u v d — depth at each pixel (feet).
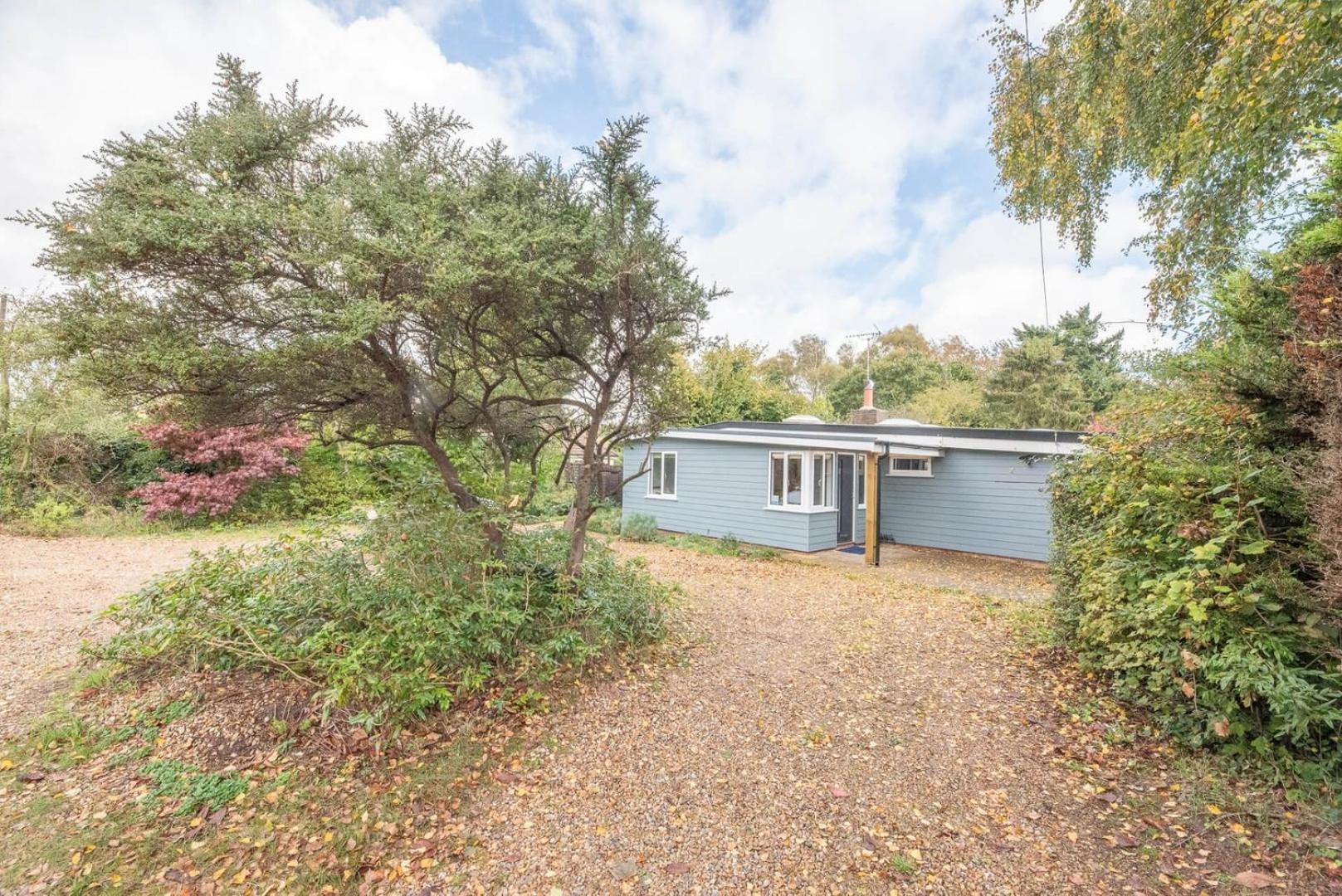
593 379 17.28
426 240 11.65
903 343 120.16
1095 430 19.11
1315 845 8.59
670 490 46.60
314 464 45.06
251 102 12.21
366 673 11.41
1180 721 11.76
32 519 36.88
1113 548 14.75
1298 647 10.70
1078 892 8.06
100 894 7.86
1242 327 14.08
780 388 96.02
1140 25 23.25
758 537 40.75
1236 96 15.33
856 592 26.99
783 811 9.96
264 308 12.05
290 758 10.85
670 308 15.51
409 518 14.10
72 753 11.01
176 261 10.80
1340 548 9.71
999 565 35.19
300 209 11.35
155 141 11.29
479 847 8.96
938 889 8.16
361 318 11.06
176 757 10.91
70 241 10.31
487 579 14.92
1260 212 20.85
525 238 12.71
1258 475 12.01
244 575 15.47
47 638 17.81
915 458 41.88
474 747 11.51
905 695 14.75
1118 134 26.71
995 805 10.14
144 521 38.65
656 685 14.92
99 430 40.57
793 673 16.22
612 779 10.78
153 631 14.03
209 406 13.60
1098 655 14.97
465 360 16.14
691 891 8.14
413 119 14.20
